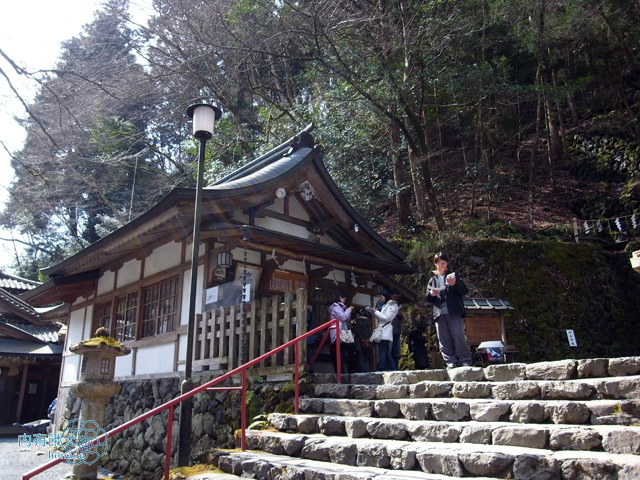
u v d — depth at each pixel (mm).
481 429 4031
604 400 4109
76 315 12312
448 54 17656
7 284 21219
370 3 16562
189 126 23672
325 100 17516
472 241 15055
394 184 18203
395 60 16141
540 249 15367
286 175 8531
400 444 4074
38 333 17062
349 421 4762
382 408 5027
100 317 11266
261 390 6062
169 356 8328
